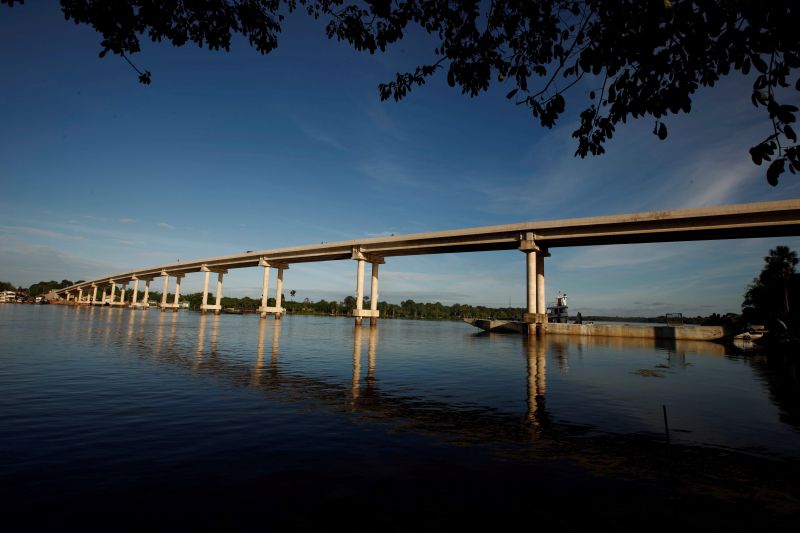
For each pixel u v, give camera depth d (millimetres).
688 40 5398
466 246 70562
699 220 50031
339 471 7820
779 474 8188
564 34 6820
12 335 36219
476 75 7723
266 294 102312
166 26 7688
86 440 9328
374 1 7520
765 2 4781
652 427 11688
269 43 8688
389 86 8367
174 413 11938
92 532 5441
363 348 36312
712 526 6059
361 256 81188
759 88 5035
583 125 7238
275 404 13461
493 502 6664
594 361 29391
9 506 6117
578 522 6066
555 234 59656
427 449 9258
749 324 58500
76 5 6945
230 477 7418
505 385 18531
